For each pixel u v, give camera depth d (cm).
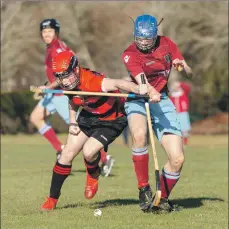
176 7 12850
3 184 3984
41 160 5847
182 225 2486
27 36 12962
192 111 11912
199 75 13425
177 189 3725
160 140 2641
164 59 2595
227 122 11319
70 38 13850
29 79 13962
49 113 4369
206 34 13150
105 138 2709
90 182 2839
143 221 2538
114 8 14500
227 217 2736
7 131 10856
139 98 2636
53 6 13362
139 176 2684
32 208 2933
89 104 2680
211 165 5416
